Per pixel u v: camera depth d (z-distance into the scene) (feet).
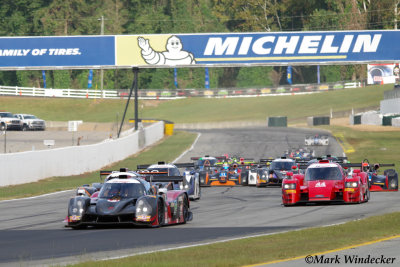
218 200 297.12
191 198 298.97
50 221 216.54
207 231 181.06
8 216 235.20
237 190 357.20
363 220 189.57
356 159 539.70
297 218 211.00
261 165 393.70
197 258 128.77
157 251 139.64
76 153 465.06
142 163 551.59
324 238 154.92
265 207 255.29
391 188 317.83
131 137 636.48
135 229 187.93
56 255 140.26
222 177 384.27
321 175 260.62
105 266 120.67
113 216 188.14
